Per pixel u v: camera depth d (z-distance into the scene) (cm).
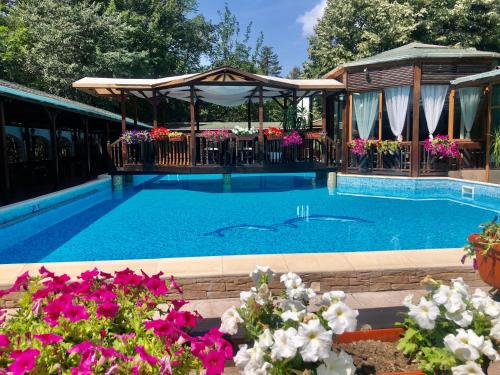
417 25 2402
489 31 2456
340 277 457
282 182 1517
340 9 2564
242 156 1294
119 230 807
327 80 1419
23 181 1094
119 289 257
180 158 1283
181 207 1033
